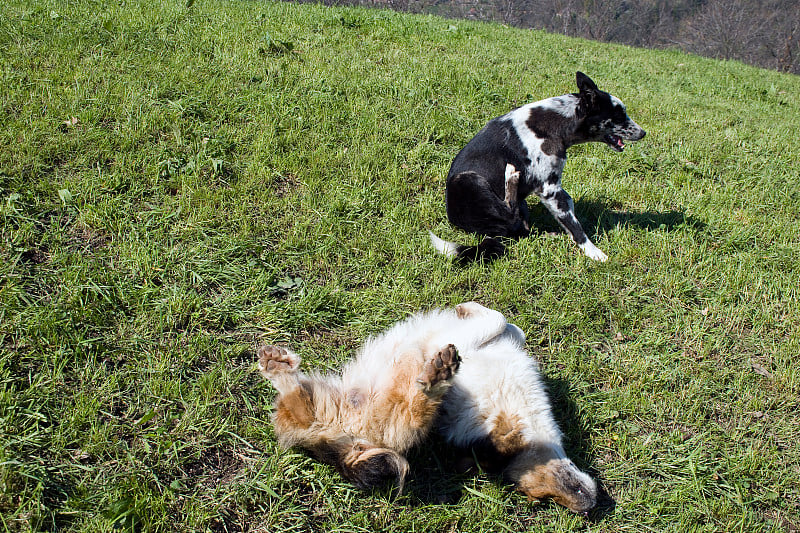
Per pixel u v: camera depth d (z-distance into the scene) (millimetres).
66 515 2754
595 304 4617
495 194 5375
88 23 8133
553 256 5141
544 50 12617
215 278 4250
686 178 6992
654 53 16031
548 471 3123
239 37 8750
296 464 3148
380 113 7109
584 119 5281
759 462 3576
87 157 5238
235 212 4977
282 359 3033
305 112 6789
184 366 3594
